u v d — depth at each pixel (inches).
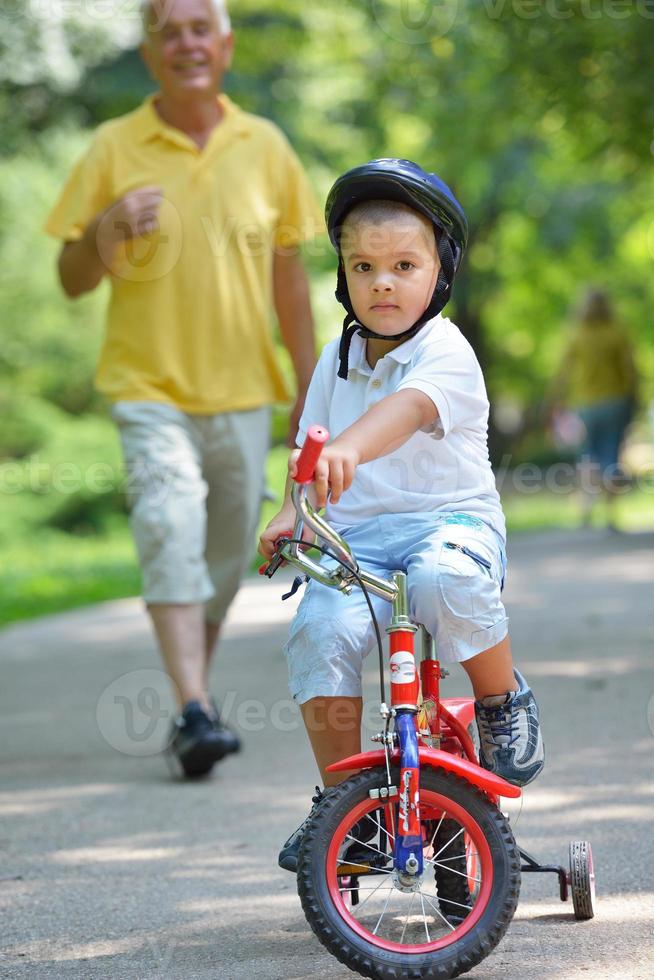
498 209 3011.8
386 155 2753.4
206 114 709.3
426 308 401.7
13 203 3083.2
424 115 1921.8
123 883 494.6
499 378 4069.9
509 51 1510.8
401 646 370.3
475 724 432.5
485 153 1756.9
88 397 3240.7
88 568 2097.7
